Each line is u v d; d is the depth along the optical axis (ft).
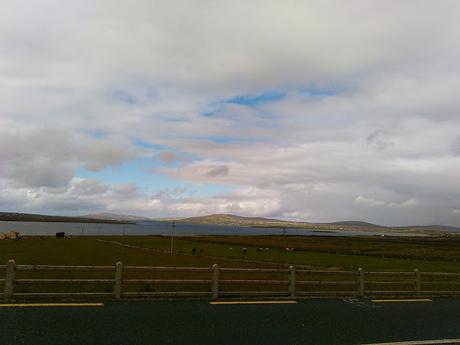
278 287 74.84
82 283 42.96
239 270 48.49
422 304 50.06
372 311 43.16
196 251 219.82
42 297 41.70
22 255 136.56
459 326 37.11
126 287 63.16
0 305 37.99
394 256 230.27
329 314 40.19
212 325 33.27
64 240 283.79
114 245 240.32
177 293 45.96
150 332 30.37
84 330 30.22
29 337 27.99
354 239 572.10
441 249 328.90
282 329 32.91
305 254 232.32
